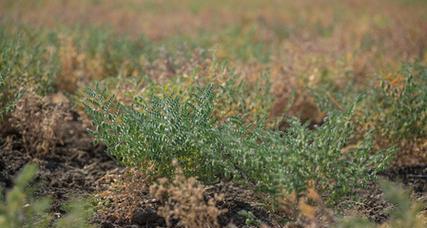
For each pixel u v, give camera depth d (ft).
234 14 46.96
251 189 14.66
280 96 22.47
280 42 36.11
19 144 19.20
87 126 20.66
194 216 13.56
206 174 15.12
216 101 18.11
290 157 13.53
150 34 36.01
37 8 44.21
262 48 30.30
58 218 14.85
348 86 22.24
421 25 33.35
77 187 17.16
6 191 16.24
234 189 16.39
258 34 37.32
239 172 14.82
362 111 19.29
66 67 24.14
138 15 45.19
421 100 18.10
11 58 20.68
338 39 32.40
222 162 14.32
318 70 24.13
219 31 37.96
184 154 14.93
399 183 17.81
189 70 20.72
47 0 48.60
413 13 43.83
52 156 18.99
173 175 15.01
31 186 16.72
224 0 57.93
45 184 17.02
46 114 19.27
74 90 23.79
